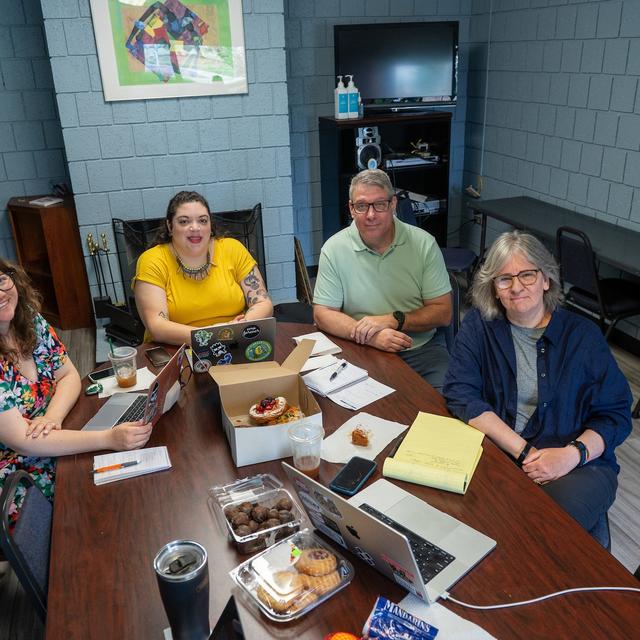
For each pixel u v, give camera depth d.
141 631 1.13
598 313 3.42
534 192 4.59
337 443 1.65
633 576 1.21
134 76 3.62
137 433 1.66
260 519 1.33
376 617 1.08
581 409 1.82
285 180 4.07
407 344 2.23
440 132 4.80
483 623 1.11
